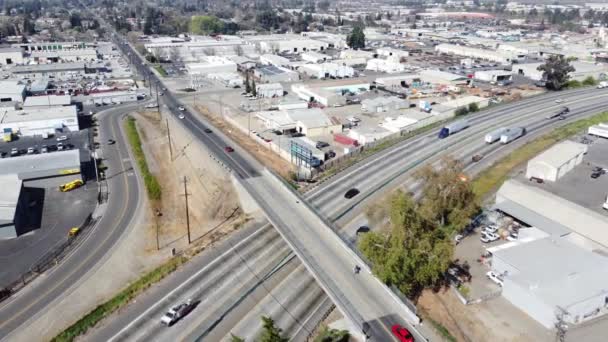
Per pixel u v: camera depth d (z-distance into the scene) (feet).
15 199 188.14
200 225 186.09
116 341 122.31
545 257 142.82
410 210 131.95
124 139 293.02
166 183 228.22
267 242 166.40
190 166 241.14
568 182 202.49
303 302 136.98
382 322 114.83
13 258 162.81
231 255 159.43
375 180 210.38
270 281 146.30
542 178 205.05
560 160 206.69
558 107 330.54
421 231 129.39
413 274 125.18
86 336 124.36
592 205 180.04
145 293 141.18
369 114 337.52
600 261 140.67
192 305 134.72
